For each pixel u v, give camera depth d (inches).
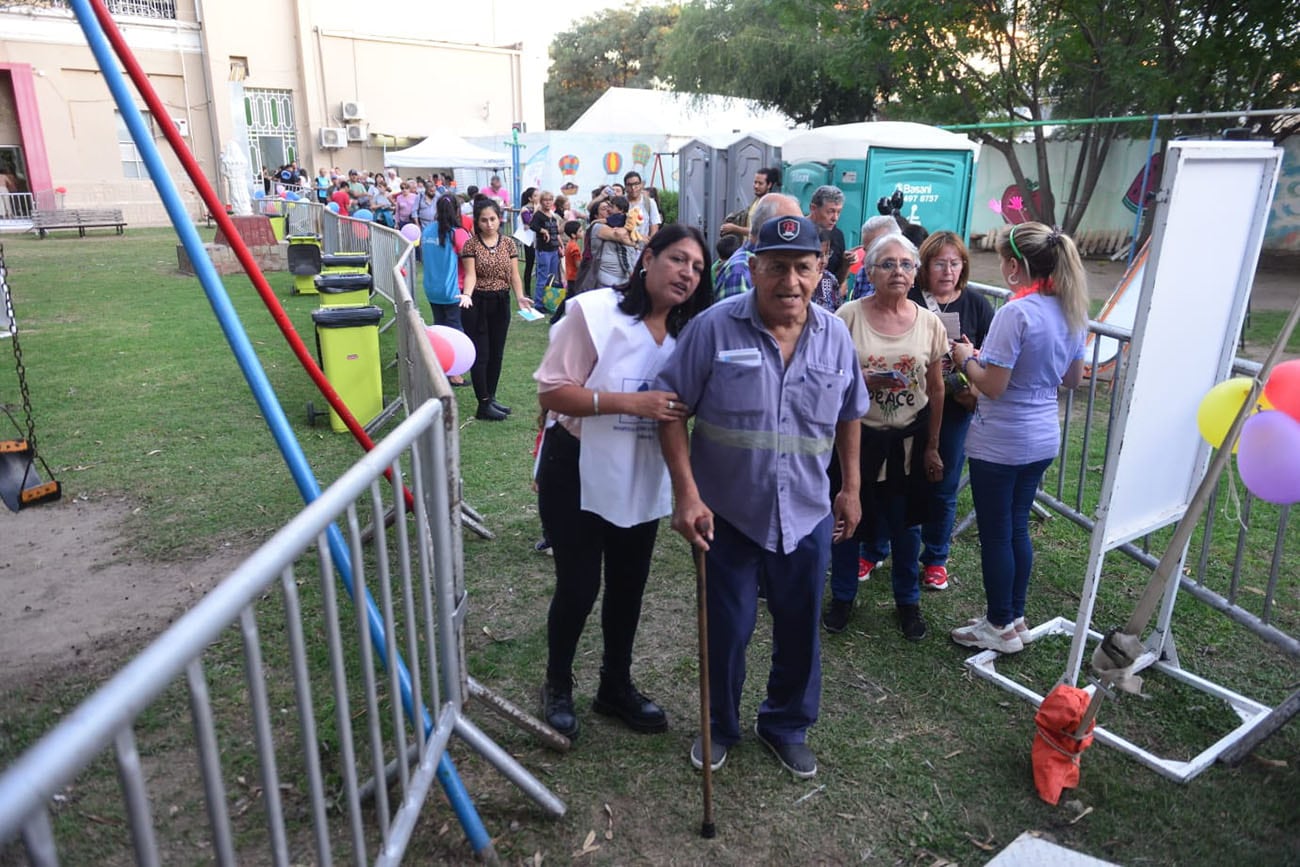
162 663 43.9
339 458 223.8
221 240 578.9
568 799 104.4
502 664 133.4
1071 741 103.9
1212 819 101.9
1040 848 96.1
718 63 887.1
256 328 398.6
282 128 1246.3
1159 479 116.1
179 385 295.1
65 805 101.3
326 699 123.3
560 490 105.2
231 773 107.6
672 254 96.3
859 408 106.6
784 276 92.9
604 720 120.3
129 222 1091.9
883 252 125.9
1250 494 118.5
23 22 1002.7
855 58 640.4
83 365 323.3
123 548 171.8
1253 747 110.8
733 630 104.7
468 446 236.1
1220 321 114.0
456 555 94.4
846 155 389.7
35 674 129.6
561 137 872.3
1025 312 118.3
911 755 113.5
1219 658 136.5
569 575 108.0
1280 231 653.9
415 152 900.0
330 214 553.9
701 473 102.5
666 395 96.4
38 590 155.3
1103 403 280.8
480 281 252.2
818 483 102.6
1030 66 606.9
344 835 98.0
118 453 225.9
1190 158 99.0
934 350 129.9
